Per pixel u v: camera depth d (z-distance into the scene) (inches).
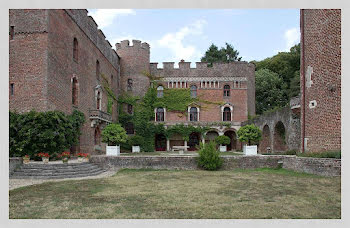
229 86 1579.7
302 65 722.8
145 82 1536.7
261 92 2062.0
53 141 700.0
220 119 1547.7
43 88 724.0
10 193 395.9
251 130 892.0
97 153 1111.6
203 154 690.2
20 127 685.3
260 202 335.9
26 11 751.7
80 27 961.5
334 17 608.1
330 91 615.2
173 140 1550.2
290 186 438.3
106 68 1289.4
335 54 603.5
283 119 997.2
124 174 617.3
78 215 284.2
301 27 731.4
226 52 2272.4
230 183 476.7
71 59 884.6
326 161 526.0
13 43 748.6
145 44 1563.7
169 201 343.0
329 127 616.4
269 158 705.6
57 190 418.0
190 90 1577.3
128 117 1493.6
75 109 908.6
